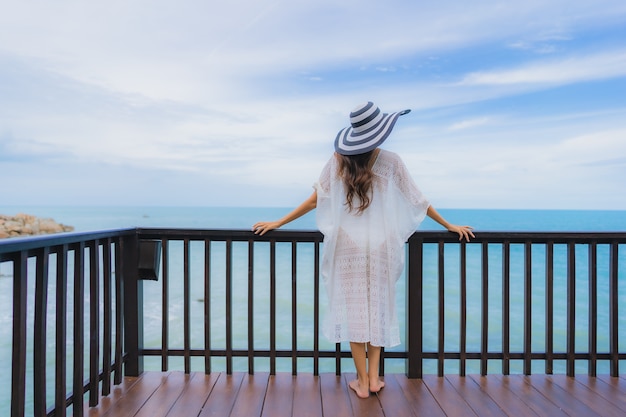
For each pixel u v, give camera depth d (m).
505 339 2.83
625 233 2.78
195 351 2.85
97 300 2.40
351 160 2.38
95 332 2.39
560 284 13.59
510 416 2.28
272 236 2.80
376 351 2.54
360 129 2.38
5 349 7.34
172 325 9.64
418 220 2.46
